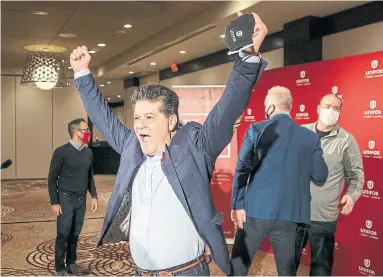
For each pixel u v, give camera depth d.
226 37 1.31
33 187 10.86
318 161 2.90
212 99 5.02
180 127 1.57
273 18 6.35
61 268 3.73
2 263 4.30
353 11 5.77
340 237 3.99
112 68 11.49
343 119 3.99
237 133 5.07
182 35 7.30
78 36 8.28
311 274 3.43
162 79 11.82
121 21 7.18
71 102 13.07
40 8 6.36
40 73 8.93
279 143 2.82
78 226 3.81
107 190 10.05
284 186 2.77
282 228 2.77
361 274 3.80
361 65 3.83
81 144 3.74
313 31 6.26
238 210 2.91
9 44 9.00
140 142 1.50
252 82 1.33
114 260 4.40
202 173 1.43
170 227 1.48
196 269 1.53
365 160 3.77
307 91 4.36
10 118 12.52
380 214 3.64
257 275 3.96
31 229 5.90
